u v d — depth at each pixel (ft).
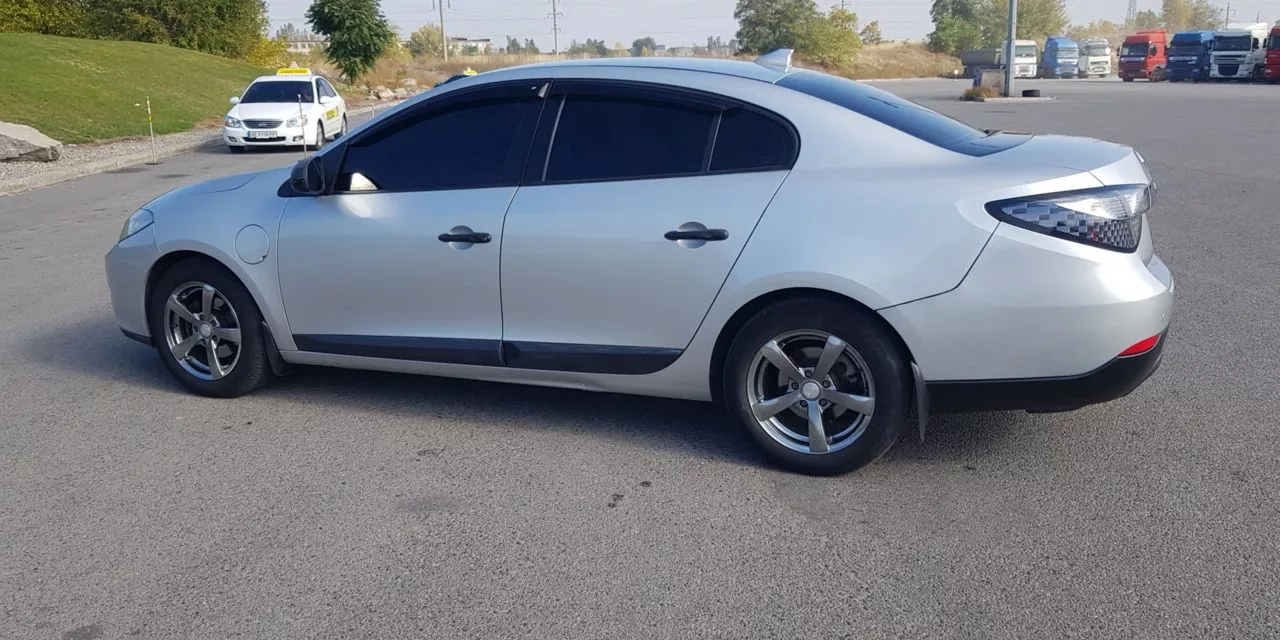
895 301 12.84
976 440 15.24
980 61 243.40
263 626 10.50
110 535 12.58
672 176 14.20
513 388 18.11
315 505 13.37
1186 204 37.17
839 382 13.69
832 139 13.64
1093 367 12.69
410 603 10.90
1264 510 12.69
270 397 17.80
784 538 12.23
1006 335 12.66
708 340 14.01
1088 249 12.50
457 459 14.87
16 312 24.27
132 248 17.74
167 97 98.78
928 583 11.12
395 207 15.71
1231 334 20.70
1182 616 10.34
